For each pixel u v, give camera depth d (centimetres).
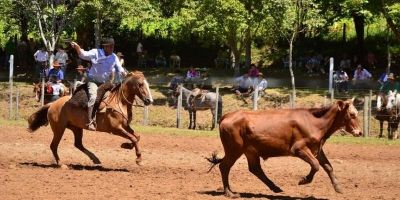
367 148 2380
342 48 4819
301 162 1962
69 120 1792
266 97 3612
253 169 1416
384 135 3025
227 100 3597
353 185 1622
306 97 3603
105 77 1783
